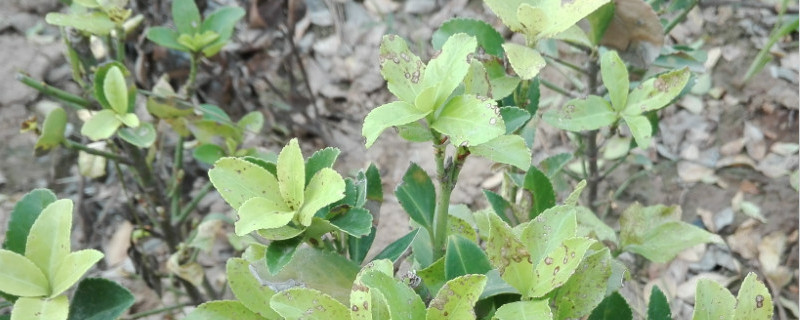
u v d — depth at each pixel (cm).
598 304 32
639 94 46
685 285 84
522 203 43
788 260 85
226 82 93
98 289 36
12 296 36
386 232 92
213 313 35
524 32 40
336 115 106
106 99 60
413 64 32
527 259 30
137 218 75
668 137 98
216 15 70
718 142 97
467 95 31
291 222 33
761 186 92
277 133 101
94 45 72
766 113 98
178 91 93
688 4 67
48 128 60
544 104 97
